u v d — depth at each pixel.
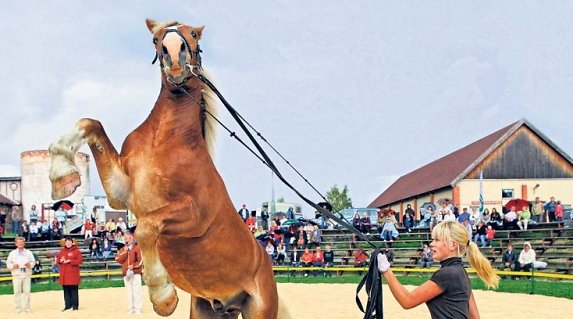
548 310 11.84
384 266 4.60
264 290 5.57
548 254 22.61
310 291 16.70
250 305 5.59
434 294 4.21
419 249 24.69
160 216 4.51
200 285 5.25
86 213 37.25
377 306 4.69
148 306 13.89
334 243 27.92
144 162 4.71
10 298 16.56
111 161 4.62
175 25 5.14
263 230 29.72
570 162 37.62
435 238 4.37
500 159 37.50
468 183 37.25
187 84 4.93
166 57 4.78
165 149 4.75
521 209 27.11
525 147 37.62
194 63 5.01
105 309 13.27
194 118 4.98
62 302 14.90
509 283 17.34
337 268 22.47
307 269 22.56
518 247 23.92
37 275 20.08
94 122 4.57
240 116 5.24
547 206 27.94
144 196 4.70
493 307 12.35
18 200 49.84
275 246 25.23
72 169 4.39
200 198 4.79
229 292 5.44
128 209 4.86
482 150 38.09
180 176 4.71
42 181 44.12
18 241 13.12
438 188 38.94
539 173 37.50
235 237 5.14
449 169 41.06
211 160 5.12
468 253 4.35
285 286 18.48
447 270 4.23
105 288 19.09
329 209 5.68
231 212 5.13
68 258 13.11
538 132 37.53
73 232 35.47
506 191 37.34
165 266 5.12
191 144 4.89
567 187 37.53
